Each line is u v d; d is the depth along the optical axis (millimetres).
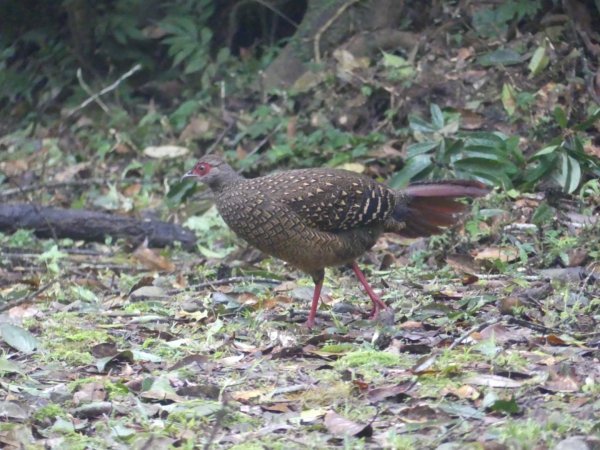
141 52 19984
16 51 21453
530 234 12164
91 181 16188
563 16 15953
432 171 13375
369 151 15102
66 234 14297
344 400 7520
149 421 7305
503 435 6551
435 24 16953
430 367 7957
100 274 12828
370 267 12016
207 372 8406
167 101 19375
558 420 6707
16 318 10250
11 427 7105
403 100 15648
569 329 9062
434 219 10203
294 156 15562
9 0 21281
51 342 9359
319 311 10148
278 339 9125
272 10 19578
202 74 19047
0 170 17062
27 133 19188
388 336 8898
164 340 9398
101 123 18844
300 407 7500
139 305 10719
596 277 10641
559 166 13148
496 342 8641
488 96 15266
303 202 9492
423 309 9891
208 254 13391
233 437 6941
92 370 8586
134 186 16359
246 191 9680
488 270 11461
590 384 7395
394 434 6656
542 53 15070
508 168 13172
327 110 16344
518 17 16172
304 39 17766
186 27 18969
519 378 7773
